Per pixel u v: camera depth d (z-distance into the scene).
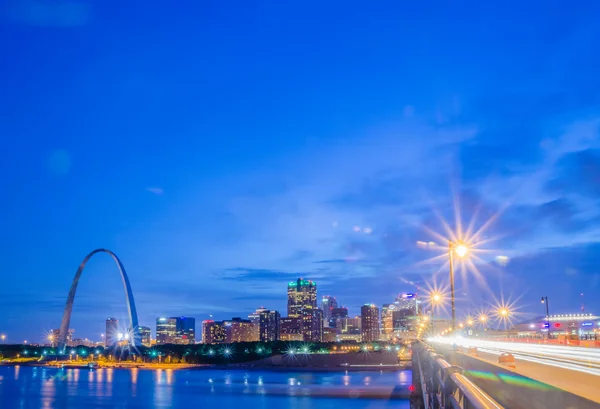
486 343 101.81
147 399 160.88
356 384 199.12
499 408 10.78
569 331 146.12
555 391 11.44
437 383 22.36
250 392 176.50
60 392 184.62
